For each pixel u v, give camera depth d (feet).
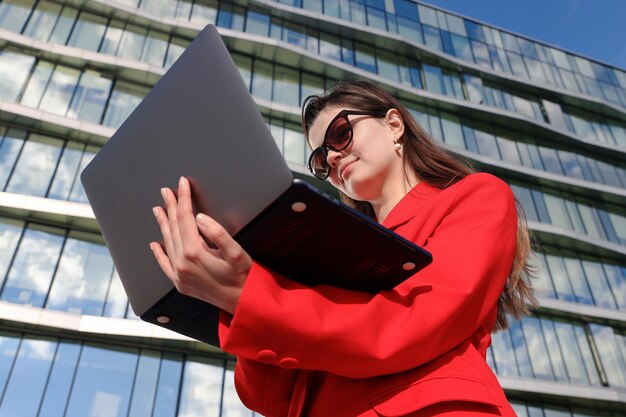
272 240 2.97
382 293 3.07
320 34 81.00
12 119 57.00
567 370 59.62
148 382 48.98
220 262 2.89
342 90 5.17
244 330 2.80
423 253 3.01
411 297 3.13
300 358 2.85
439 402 2.93
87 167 4.10
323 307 2.90
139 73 64.03
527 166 78.69
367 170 4.68
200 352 51.65
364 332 2.83
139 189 3.55
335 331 2.77
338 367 2.89
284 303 2.80
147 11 71.15
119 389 47.85
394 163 4.78
